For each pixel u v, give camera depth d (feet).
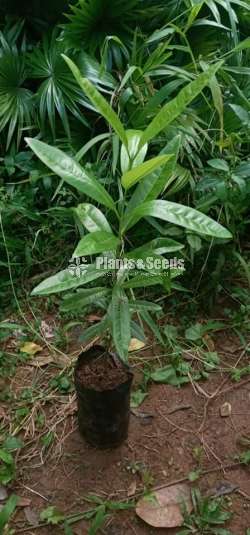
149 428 6.44
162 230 7.44
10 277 7.73
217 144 7.51
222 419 6.57
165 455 6.16
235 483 5.90
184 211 4.65
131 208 4.97
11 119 8.93
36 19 9.62
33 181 8.64
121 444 6.23
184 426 6.47
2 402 6.64
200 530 5.43
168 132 7.56
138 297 7.91
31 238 8.53
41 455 6.10
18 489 5.80
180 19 9.07
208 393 6.86
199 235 7.30
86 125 8.83
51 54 8.97
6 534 5.38
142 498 5.68
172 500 5.68
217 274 7.63
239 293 7.97
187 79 7.63
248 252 8.57
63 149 8.87
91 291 5.32
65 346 7.32
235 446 6.27
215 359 7.20
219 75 8.49
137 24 9.22
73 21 8.62
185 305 7.89
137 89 7.86
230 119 8.21
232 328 7.67
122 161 5.01
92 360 5.89
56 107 8.71
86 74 8.43
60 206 8.54
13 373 6.96
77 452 6.15
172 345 7.28
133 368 7.06
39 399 6.64
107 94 8.75
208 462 6.09
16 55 9.25
